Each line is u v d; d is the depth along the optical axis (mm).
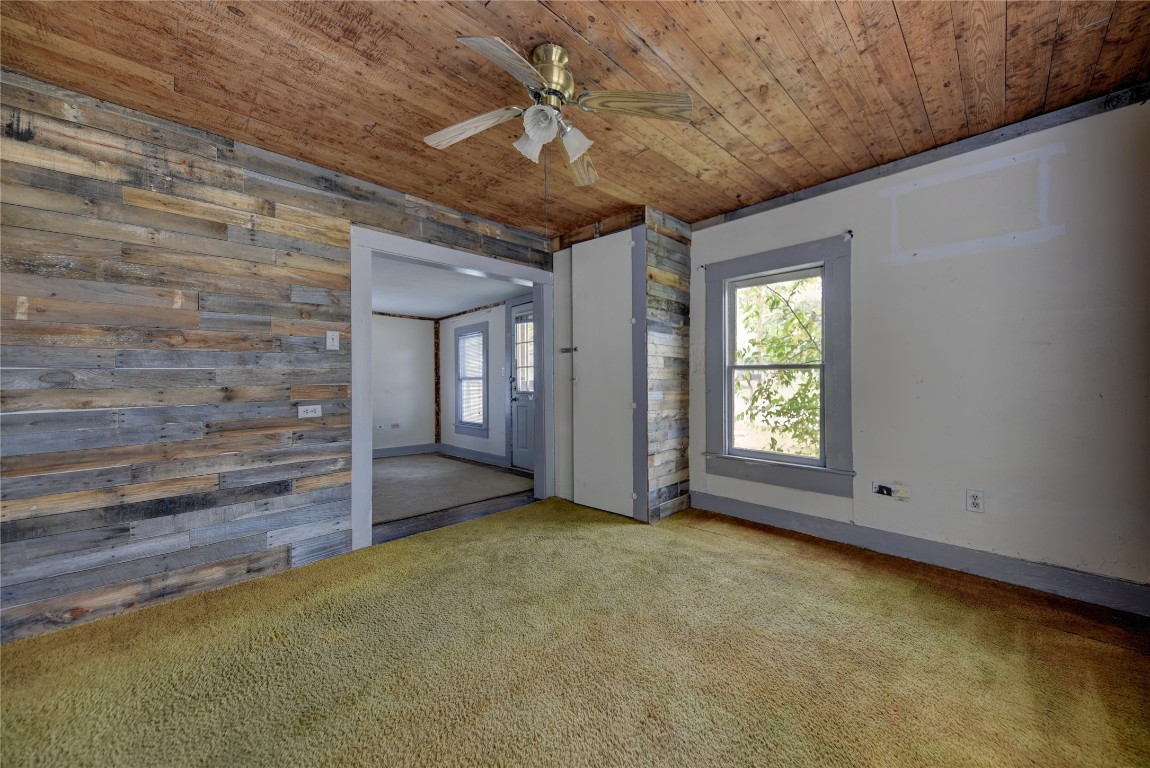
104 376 2084
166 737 1386
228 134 2393
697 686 1609
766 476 3322
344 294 2844
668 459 3582
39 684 1612
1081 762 1280
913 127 2375
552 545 2947
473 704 1525
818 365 3107
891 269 2746
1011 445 2369
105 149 2084
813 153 2633
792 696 1557
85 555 2035
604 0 1536
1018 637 1893
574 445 3941
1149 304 2027
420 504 3961
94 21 1604
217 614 2104
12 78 1878
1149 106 2020
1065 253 2217
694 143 2514
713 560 2695
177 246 2271
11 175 1876
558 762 1299
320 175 2750
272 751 1336
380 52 1802
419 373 7227
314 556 2713
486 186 3053
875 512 2820
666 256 3576
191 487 2307
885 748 1338
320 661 1756
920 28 1689
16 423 1892
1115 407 2109
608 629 1970
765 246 3311
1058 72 1947
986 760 1293
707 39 1732
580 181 2334
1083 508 2186
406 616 2080
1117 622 1996
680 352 3709
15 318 1887
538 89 1728
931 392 2611
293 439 2641
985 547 2447
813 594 2273
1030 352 2312
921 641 1869
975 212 2465
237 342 2449
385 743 1366
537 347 4152
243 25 1644
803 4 1566
